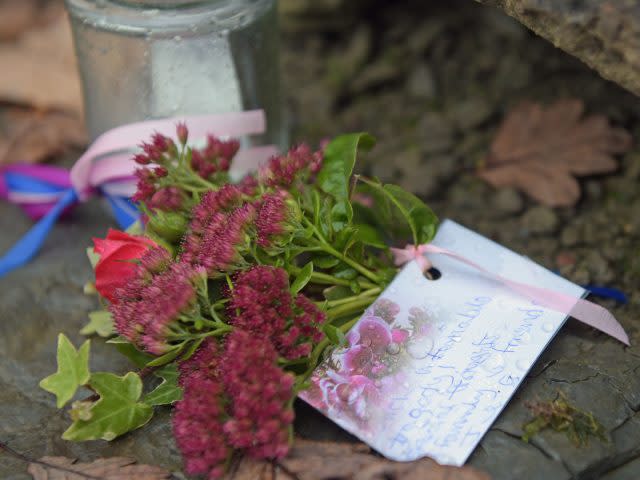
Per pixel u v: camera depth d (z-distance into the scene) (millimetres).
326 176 267
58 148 430
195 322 236
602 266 323
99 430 240
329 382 236
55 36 482
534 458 230
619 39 239
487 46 458
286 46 495
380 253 316
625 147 374
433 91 444
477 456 231
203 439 215
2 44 487
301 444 233
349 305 262
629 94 386
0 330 303
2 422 264
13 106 458
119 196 327
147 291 239
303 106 452
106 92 319
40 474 239
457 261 265
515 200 364
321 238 252
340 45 491
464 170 393
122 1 296
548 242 344
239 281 233
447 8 479
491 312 251
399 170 395
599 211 356
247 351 218
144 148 274
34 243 338
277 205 241
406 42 475
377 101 452
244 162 326
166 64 305
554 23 248
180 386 243
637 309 296
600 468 231
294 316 230
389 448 226
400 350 243
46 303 315
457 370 239
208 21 300
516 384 235
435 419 230
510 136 392
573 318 280
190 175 277
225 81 315
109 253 247
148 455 247
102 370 281
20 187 371
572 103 390
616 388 250
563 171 369
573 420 238
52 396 275
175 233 269
